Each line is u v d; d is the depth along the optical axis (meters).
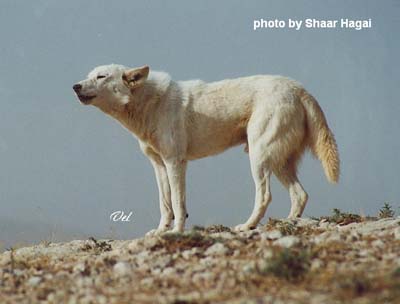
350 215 28.73
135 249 21.94
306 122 29.83
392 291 14.29
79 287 18.12
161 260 19.92
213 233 25.78
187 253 20.39
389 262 17.25
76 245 27.70
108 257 21.67
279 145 28.81
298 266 17.06
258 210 28.69
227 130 29.78
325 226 27.12
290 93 29.31
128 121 29.95
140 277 18.64
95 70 29.83
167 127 29.09
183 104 29.36
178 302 15.21
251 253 19.86
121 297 16.45
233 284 16.50
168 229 30.19
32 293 18.14
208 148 30.09
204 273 17.89
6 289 18.84
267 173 28.89
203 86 30.02
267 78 29.83
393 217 28.22
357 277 15.39
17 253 26.17
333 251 19.09
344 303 14.11
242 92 29.44
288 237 20.67
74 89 29.41
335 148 29.62
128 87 29.23
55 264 22.53
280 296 15.09
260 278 16.73
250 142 29.16
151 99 29.23
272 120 28.81
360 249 19.47
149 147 30.27
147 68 28.73
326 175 29.62
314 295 14.93
